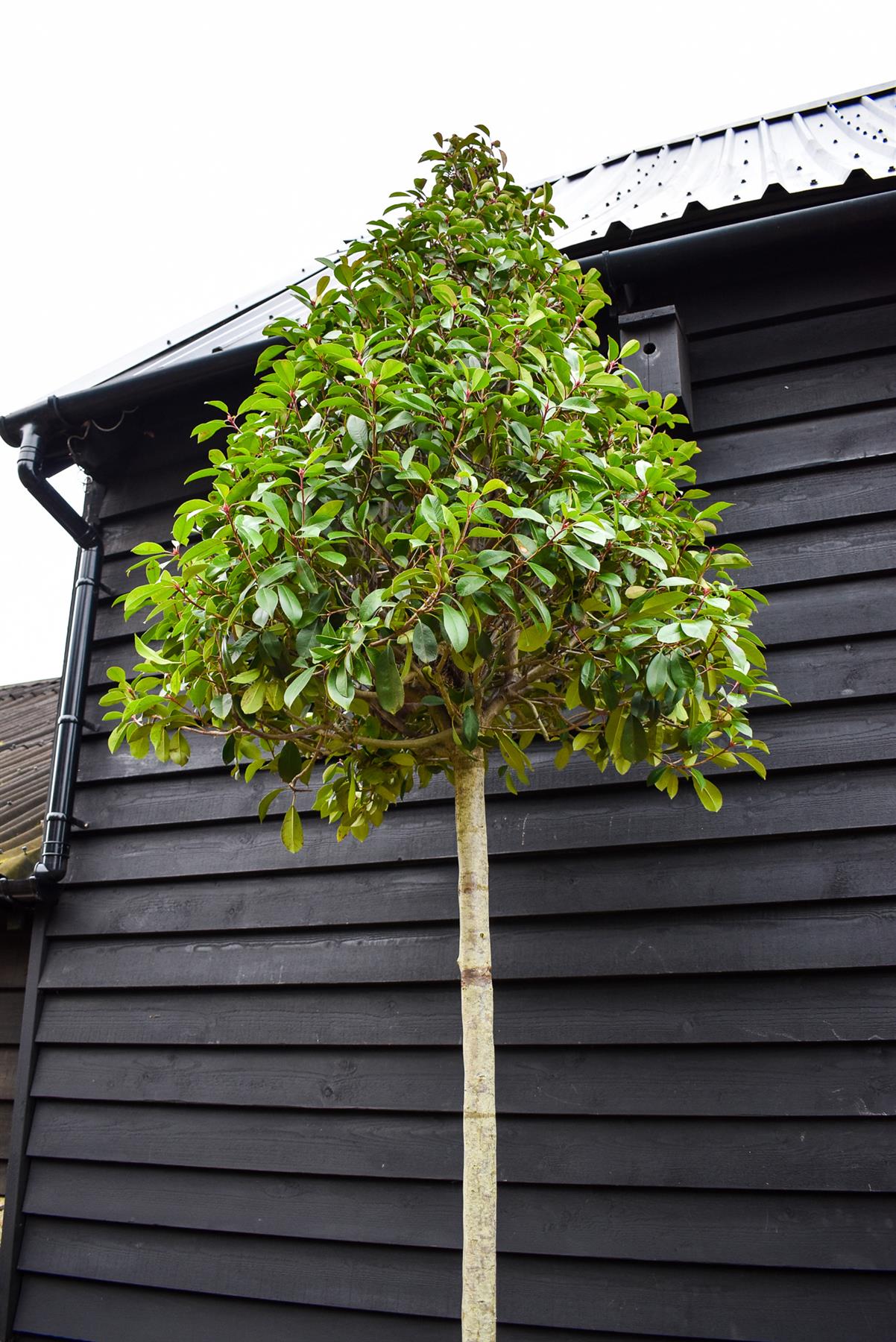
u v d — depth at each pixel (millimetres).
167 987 3084
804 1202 2299
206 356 3309
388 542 1782
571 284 2299
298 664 1688
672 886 2596
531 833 2758
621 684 1894
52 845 3297
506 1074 2586
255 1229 2734
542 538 1685
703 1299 2301
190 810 3258
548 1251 2416
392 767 2086
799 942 2459
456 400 1821
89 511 3787
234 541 1774
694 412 3006
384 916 2865
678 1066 2469
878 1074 2324
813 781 2580
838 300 2959
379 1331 2541
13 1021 3580
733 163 3508
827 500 2791
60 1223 3012
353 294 2244
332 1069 2799
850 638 2656
